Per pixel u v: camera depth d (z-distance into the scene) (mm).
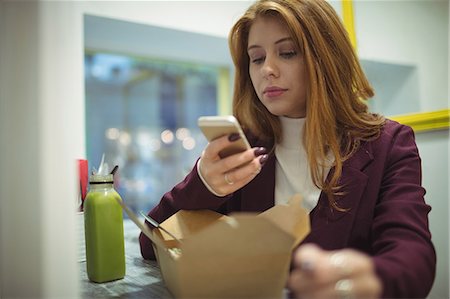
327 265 344
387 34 1290
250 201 771
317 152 693
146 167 2875
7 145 484
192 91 2930
